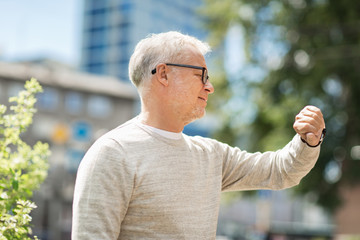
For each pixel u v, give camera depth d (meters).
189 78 1.99
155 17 95.56
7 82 37.41
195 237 1.91
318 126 1.98
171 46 2.00
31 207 2.20
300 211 34.50
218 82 19.34
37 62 64.00
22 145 2.60
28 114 2.55
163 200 1.85
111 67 94.06
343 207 17.31
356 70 17.09
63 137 36.53
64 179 37.19
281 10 18.39
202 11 20.17
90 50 96.25
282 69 18.09
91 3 97.31
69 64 66.50
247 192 18.09
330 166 16.88
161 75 1.98
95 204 1.78
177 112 1.97
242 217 34.72
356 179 16.72
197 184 1.96
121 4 94.75
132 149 1.87
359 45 16.98
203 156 2.04
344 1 16.81
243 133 18.94
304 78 17.80
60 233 36.09
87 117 42.97
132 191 1.84
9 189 2.33
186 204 1.90
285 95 17.91
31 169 2.59
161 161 1.88
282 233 34.34
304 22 17.97
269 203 26.27
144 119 1.99
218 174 2.09
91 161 1.83
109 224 1.79
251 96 18.58
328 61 17.16
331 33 17.70
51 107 40.69
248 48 19.25
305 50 17.62
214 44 19.80
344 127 17.31
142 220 1.85
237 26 19.39
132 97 45.38
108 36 95.31
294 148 2.04
